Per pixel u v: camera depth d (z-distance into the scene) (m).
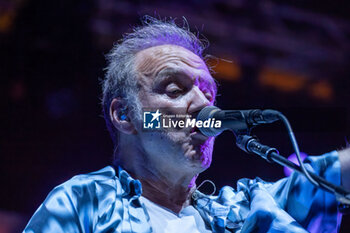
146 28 2.96
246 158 5.79
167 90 2.50
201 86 2.58
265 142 5.83
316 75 8.52
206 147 2.44
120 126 2.60
